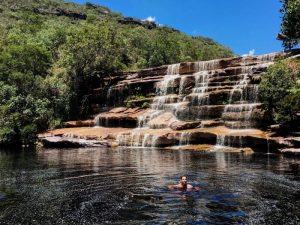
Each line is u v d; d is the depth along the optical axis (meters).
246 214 11.52
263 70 39.62
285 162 23.33
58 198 14.03
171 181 17.09
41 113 46.28
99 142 37.75
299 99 29.62
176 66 49.25
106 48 56.81
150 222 10.84
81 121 46.47
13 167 22.86
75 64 55.28
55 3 153.88
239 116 35.50
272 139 29.00
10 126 42.44
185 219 11.06
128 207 12.47
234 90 38.62
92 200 13.57
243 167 21.36
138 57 75.06
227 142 32.12
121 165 22.98
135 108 46.53
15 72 52.44
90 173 19.95
